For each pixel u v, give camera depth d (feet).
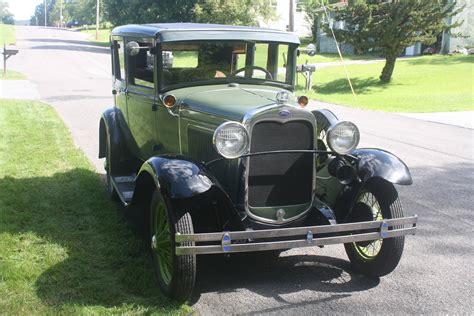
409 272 15.93
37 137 32.94
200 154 15.16
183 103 15.75
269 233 12.88
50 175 24.41
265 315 13.08
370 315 13.21
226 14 119.34
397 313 13.34
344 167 15.05
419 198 23.75
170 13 131.23
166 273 13.93
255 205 14.15
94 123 40.37
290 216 14.55
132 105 19.52
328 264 16.35
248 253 16.90
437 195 24.23
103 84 71.36
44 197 21.13
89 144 32.68
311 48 18.31
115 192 20.30
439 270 16.12
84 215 19.30
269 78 17.94
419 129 43.11
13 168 25.30
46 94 58.59
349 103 61.11
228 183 14.20
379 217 15.38
